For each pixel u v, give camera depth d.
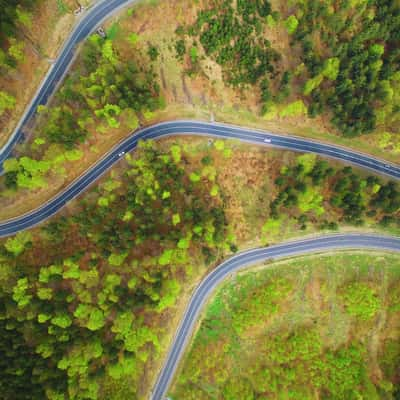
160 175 68.56
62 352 63.44
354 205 74.25
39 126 67.31
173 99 74.12
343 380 78.06
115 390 69.31
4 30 59.34
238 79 73.69
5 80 65.62
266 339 78.75
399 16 70.31
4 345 60.94
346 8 69.12
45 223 72.12
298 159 72.81
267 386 76.69
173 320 76.69
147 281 67.31
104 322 64.56
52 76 70.00
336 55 71.81
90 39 63.34
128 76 64.56
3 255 63.19
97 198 68.75
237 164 77.56
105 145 73.44
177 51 69.31
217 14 67.25
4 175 67.06
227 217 77.62
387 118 74.75
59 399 61.56
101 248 66.56
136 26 67.62
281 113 74.94
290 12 70.75
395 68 73.50
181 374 76.69
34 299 62.44
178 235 68.31
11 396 59.28
